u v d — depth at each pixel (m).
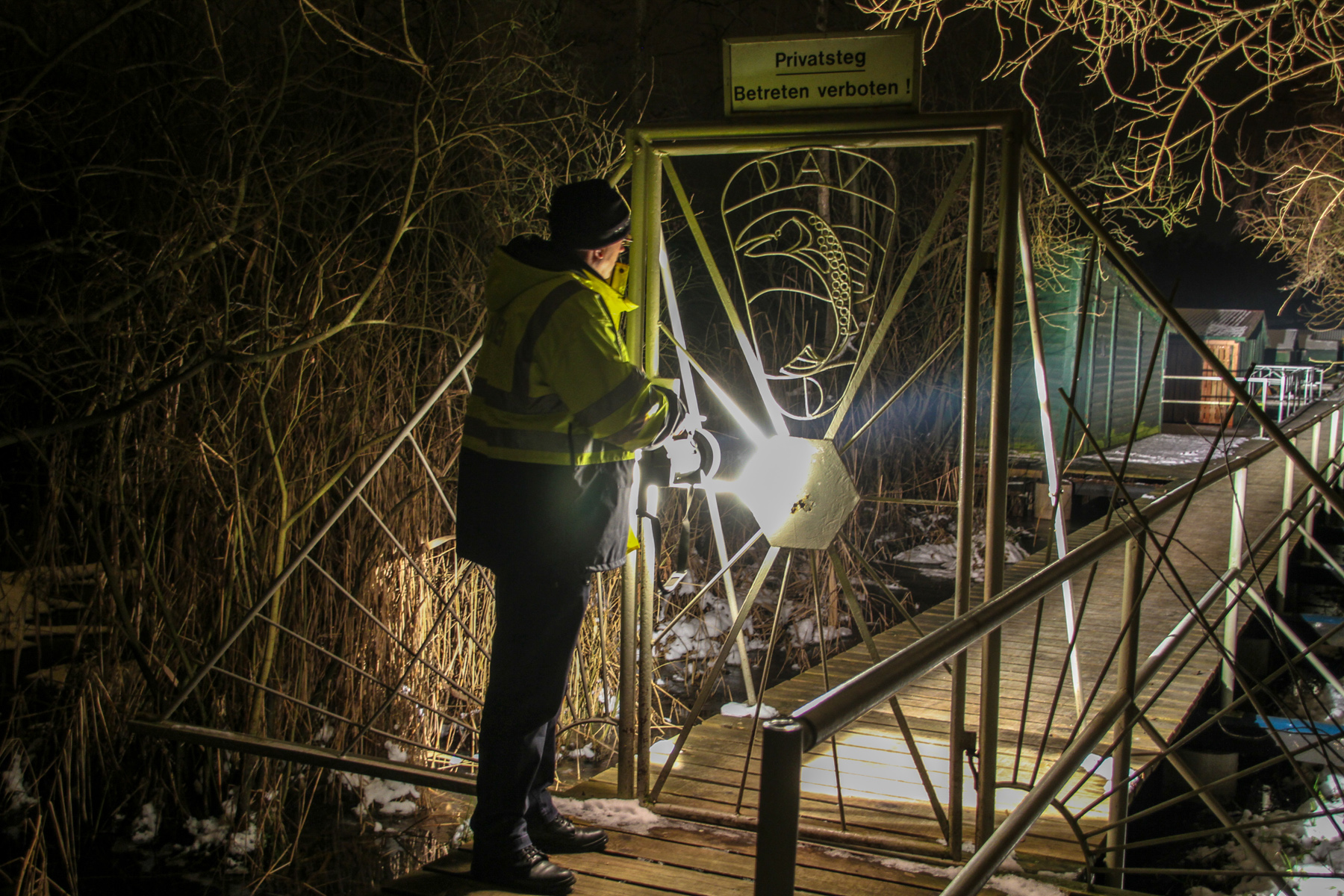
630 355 2.73
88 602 4.11
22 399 4.45
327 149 4.62
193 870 3.62
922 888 2.44
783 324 8.76
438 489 3.51
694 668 5.98
